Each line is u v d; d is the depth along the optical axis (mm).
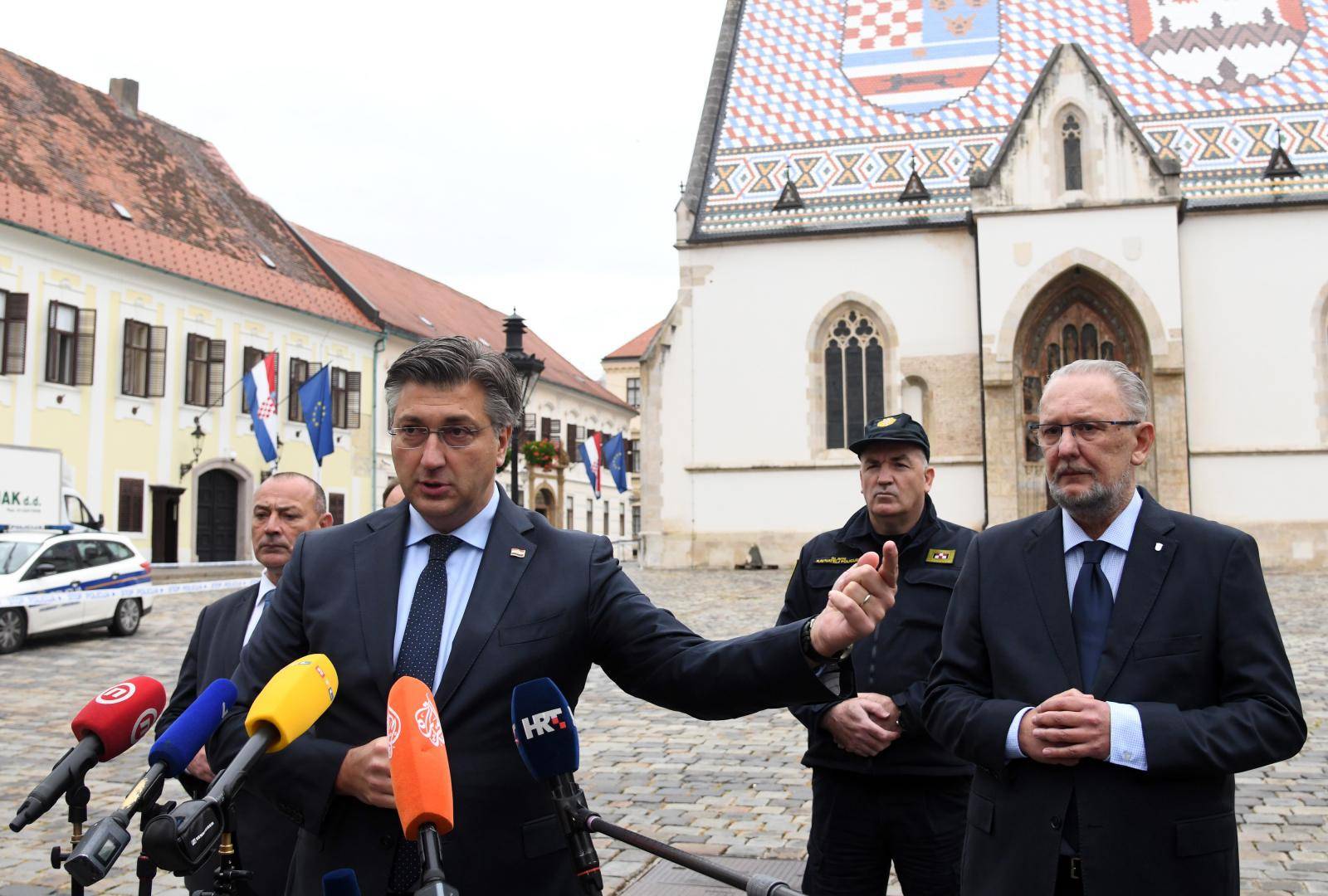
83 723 2898
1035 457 32688
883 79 37531
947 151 35625
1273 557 31688
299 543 3328
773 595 24203
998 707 3332
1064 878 3242
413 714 2352
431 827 2248
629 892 6156
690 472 34719
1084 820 3160
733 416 34688
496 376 3141
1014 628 3482
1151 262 31797
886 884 4602
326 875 2402
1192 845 3113
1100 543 3465
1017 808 3305
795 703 2793
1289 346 32219
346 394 44969
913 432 4754
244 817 3803
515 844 2865
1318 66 35000
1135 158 32062
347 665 3004
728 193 36000
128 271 34750
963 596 3688
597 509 68312
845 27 38844
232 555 39344
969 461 33281
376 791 2707
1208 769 3049
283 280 42531
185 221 39875
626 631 3047
